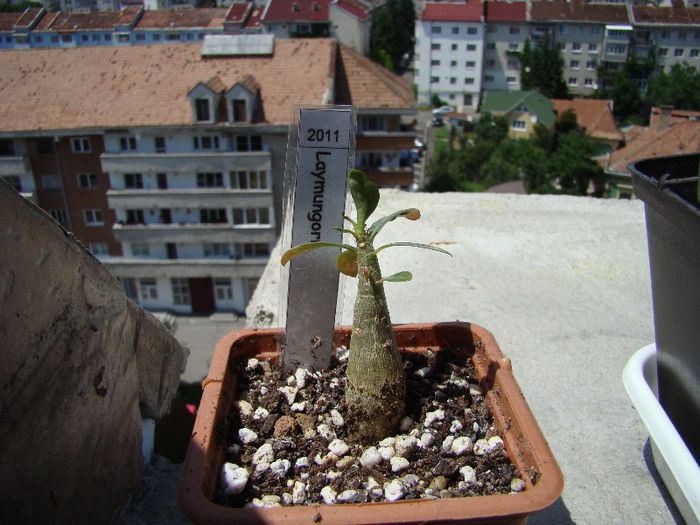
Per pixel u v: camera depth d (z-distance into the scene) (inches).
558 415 11.1
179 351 10.9
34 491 6.2
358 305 7.0
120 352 8.0
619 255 17.9
